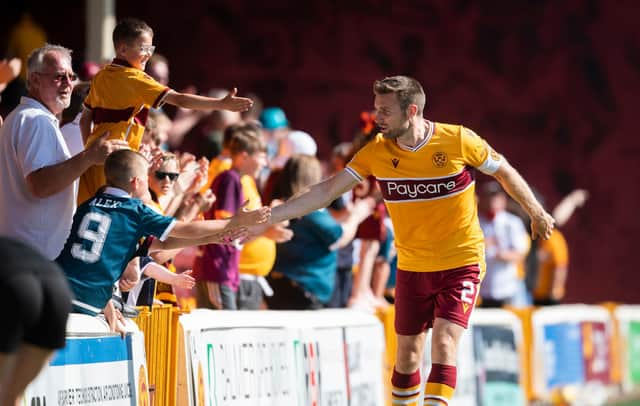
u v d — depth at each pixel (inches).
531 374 1371.8
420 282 832.9
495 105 2108.8
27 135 665.6
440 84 2052.2
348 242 1063.6
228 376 844.0
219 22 1834.4
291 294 1044.5
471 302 820.0
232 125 987.9
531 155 2149.4
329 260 1056.2
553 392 1413.6
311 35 1921.8
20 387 511.5
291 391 935.0
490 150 818.2
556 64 2170.3
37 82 684.7
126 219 673.6
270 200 1047.6
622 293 2250.2
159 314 780.0
